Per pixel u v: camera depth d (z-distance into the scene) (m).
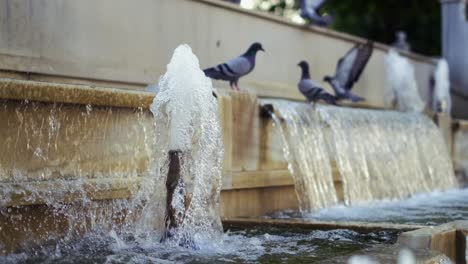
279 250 5.82
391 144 11.25
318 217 8.32
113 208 6.34
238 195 8.30
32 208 5.72
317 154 9.50
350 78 11.81
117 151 6.47
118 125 6.48
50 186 5.83
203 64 10.48
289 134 9.03
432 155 12.34
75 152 6.12
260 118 8.68
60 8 8.24
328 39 13.62
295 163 9.07
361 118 10.69
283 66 12.28
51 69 8.12
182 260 5.34
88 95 6.15
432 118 13.09
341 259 4.80
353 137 10.33
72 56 8.39
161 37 9.70
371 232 6.70
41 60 8.02
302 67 10.16
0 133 5.58
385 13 25.53
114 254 5.56
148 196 6.34
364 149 10.54
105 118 6.36
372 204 10.01
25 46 7.85
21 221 5.65
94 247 5.87
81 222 6.09
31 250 5.68
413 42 26.69
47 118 5.90
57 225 5.90
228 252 5.70
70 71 8.35
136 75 9.27
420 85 17.05
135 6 9.26
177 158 5.99
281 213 8.76
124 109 6.52
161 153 6.16
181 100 6.00
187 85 6.02
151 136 6.76
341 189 10.07
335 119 10.05
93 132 6.26
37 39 7.99
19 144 5.71
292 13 27.89
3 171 5.60
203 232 6.23
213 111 6.23
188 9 10.17
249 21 11.44
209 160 6.22
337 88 11.76
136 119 6.63
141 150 6.68
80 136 6.16
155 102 6.11
